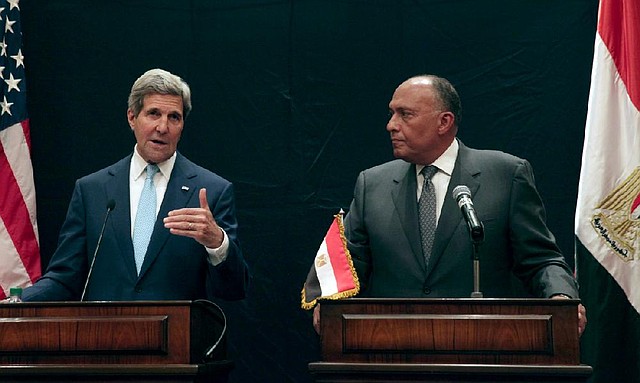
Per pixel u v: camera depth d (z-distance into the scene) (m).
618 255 6.61
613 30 6.81
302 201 7.48
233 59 7.63
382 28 7.57
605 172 6.66
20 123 7.27
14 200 7.14
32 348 4.56
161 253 5.64
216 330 5.20
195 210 5.09
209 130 7.58
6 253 7.04
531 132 7.37
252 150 7.55
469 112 7.43
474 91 7.44
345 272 5.41
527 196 5.68
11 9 7.41
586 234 6.66
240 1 7.68
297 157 7.52
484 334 4.35
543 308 4.36
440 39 7.51
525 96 7.39
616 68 6.77
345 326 4.43
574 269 7.15
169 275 5.60
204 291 5.79
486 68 7.45
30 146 7.35
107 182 5.91
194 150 7.57
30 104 7.64
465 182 5.71
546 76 7.39
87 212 5.83
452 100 5.80
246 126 7.57
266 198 7.51
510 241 5.66
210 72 7.63
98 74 7.68
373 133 7.50
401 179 5.86
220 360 5.24
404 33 7.55
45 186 7.57
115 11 7.71
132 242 5.70
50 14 7.70
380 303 4.44
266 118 7.57
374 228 5.74
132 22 7.70
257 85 7.60
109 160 7.61
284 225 7.48
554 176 7.32
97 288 5.63
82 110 7.64
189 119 7.61
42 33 7.69
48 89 7.66
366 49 7.57
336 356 4.43
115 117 7.64
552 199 7.30
